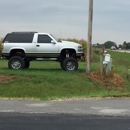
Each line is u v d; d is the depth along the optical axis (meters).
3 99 10.86
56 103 9.93
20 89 14.93
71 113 8.47
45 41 18.86
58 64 26.09
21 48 18.70
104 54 18.61
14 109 8.95
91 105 9.58
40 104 9.74
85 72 19.25
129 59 47.78
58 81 16.27
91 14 18.73
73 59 18.84
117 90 16.47
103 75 18.44
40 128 7.00
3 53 18.88
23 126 7.16
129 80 20.42
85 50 32.31
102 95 11.96
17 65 18.86
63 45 18.81
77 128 7.02
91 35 18.78
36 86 15.42
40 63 27.20
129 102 10.19
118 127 7.14
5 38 19.02
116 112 8.62
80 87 15.92
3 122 7.50
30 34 18.91
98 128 7.04
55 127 7.09
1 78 16.22
